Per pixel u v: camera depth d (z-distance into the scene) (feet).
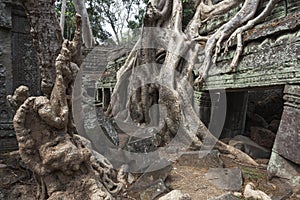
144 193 10.11
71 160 7.88
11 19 15.16
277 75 13.00
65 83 8.95
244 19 17.52
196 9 24.76
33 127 7.98
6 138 15.01
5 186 9.64
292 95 12.02
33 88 16.90
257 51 14.57
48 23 10.39
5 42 14.99
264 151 17.94
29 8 10.21
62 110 8.21
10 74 15.28
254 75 14.58
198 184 11.51
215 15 22.33
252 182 12.10
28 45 16.60
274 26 13.56
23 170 11.03
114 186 9.72
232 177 12.19
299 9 14.05
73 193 8.11
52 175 8.24
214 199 9.77
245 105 21.04
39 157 8.09
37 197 8.80
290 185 11.41
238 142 18.34
